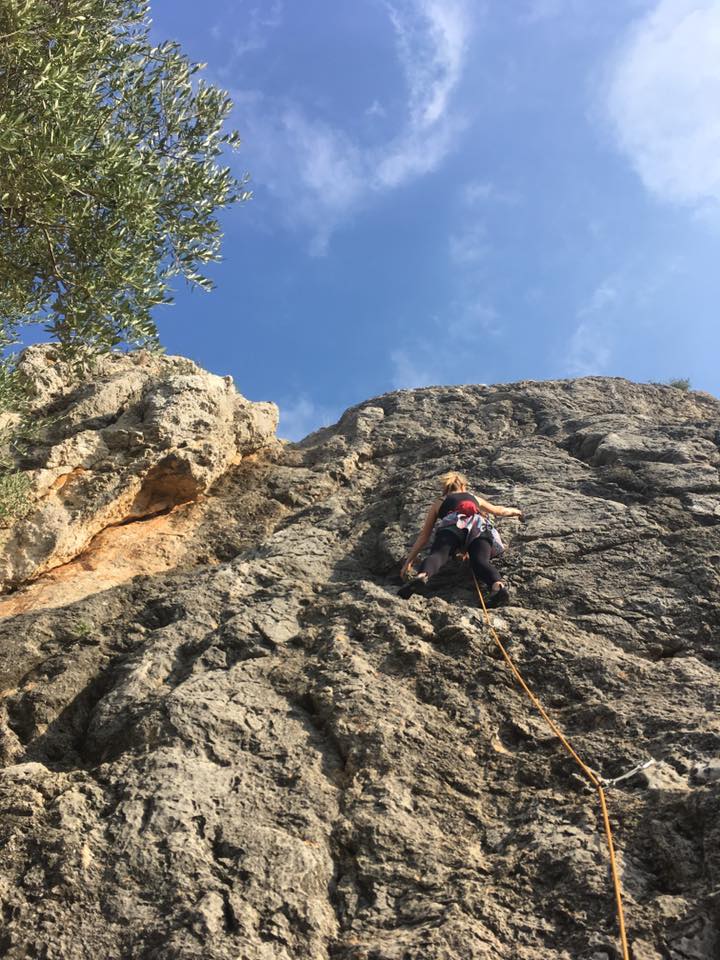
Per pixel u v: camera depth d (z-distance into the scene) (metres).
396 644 6.82
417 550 7.89
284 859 4.93
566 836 4.96
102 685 7.05
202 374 11.34
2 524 8.87
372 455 11.09
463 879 4.83
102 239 7.11
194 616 7.60
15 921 4.69
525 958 4.30
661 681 6.20
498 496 8.88
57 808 5.33
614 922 4.41
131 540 9.48
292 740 6.00
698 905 4.41
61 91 6.66
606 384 12.15
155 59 7.91
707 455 9.06
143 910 4.70
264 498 10.26
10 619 7.86
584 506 8.34
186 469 9.97
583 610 7.13
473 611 7.20
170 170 7.84
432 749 5.83
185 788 5.45
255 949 4.44
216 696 6.30
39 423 9.54
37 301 7.48
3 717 6.66
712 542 7.55
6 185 6.73
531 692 6.28
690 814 4.88
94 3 7.21
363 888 4.91
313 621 7.46
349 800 5.43
